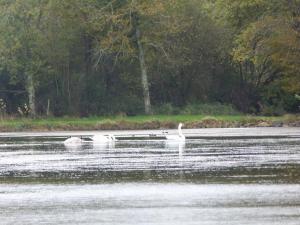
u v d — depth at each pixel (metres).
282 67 110.69
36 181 41.56
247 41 106.56
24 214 32.09
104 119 106.00
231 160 49.97
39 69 110.50
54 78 115.56
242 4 113.44
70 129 100.00
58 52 112.06
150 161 50.69
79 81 115.81
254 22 110.56
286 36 103.12
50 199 35.56
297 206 32.19
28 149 65.00
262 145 63.59
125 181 40.75
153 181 40.41
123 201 34.62
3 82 114.94
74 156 56.41
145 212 32.00
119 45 112.88
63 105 115.75
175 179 40.88
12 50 109.44
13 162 52.16
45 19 112.06
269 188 36.78
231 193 35.66
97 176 43.09
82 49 116.00
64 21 112.38
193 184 38.88
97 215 31.64
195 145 65.75
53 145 70.25
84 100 116.31
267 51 105.75
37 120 106.19
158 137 81.06
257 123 100.31
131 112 117.06
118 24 112.56
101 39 113.88
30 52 111.00
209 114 115.56
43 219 31.02
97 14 111.81
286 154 53.81
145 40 113.31
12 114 111.00
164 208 32.72
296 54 103.62
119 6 113.94
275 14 108.88
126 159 52.69
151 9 111.00
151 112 115.31
